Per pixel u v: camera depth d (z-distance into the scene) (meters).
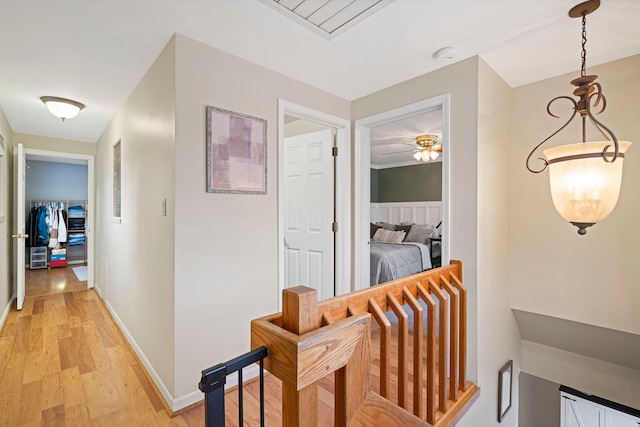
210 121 1.88
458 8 1.56
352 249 2.89
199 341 1.84
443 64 2.16
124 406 1.82
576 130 2.25
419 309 1.48
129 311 2.66
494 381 2.26
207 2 1.50
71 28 1.71
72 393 1.94
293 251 3.23
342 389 0.90
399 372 1.38
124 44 1.88
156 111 2.03
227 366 0.75
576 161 1.61
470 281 2.04
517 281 2.53
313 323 0.87
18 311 3.48
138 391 1.96
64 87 2.51
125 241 2.78
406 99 2.43
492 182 2.21
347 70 2.24
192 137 1.81
